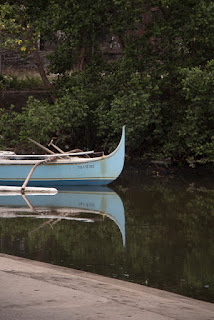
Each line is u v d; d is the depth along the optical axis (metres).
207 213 12.41
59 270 6.24
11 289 4.90
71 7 20.91
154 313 4.37
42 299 4.62
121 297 4.84
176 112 21.03
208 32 19.86
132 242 9.49
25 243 9.23
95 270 7.55
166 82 20.64
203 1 19.72
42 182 17.23
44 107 20.34
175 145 20.14
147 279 7.16
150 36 20.97
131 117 19.91
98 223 11.22
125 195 15.11
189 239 9.76
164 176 19.03
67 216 11.97
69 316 4.17
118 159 16.81
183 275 7.38
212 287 6.83
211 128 20.48
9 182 17.28
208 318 4.39
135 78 19.97
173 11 20.34
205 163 20.64
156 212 12.55
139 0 20.19
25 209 12.81
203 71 19.83
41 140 20.86
